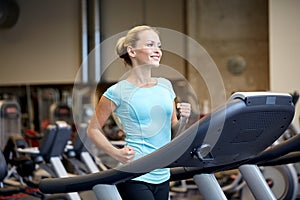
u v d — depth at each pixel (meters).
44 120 9.65
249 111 1.81
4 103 7.20
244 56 9.26
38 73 10.05
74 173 5.15
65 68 9.84
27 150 5.04
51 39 9.97
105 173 1.96
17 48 10.20
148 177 2.14
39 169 6.23
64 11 9.87
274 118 1.91
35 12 10.06
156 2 9.59
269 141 2.04
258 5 9.20
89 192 2.69
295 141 2.40
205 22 9.38
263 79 9.17
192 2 9.38
